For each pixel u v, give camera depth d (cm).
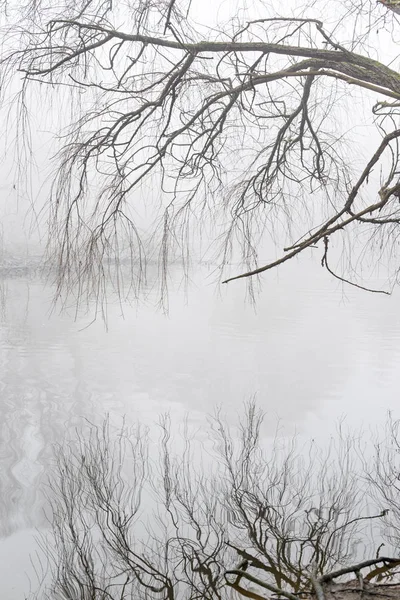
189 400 1373
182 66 423
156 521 691
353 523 666
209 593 514
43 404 1349
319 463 917
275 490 788
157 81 455
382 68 366
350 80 348
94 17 433
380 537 622
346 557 574
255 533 628
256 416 1232
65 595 520
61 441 1096
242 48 384
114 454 991
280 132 468
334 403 1345
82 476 852
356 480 825
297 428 1153
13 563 604
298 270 5416
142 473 878
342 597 400
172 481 821
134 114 433
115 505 739
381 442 1037
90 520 709
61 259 463
